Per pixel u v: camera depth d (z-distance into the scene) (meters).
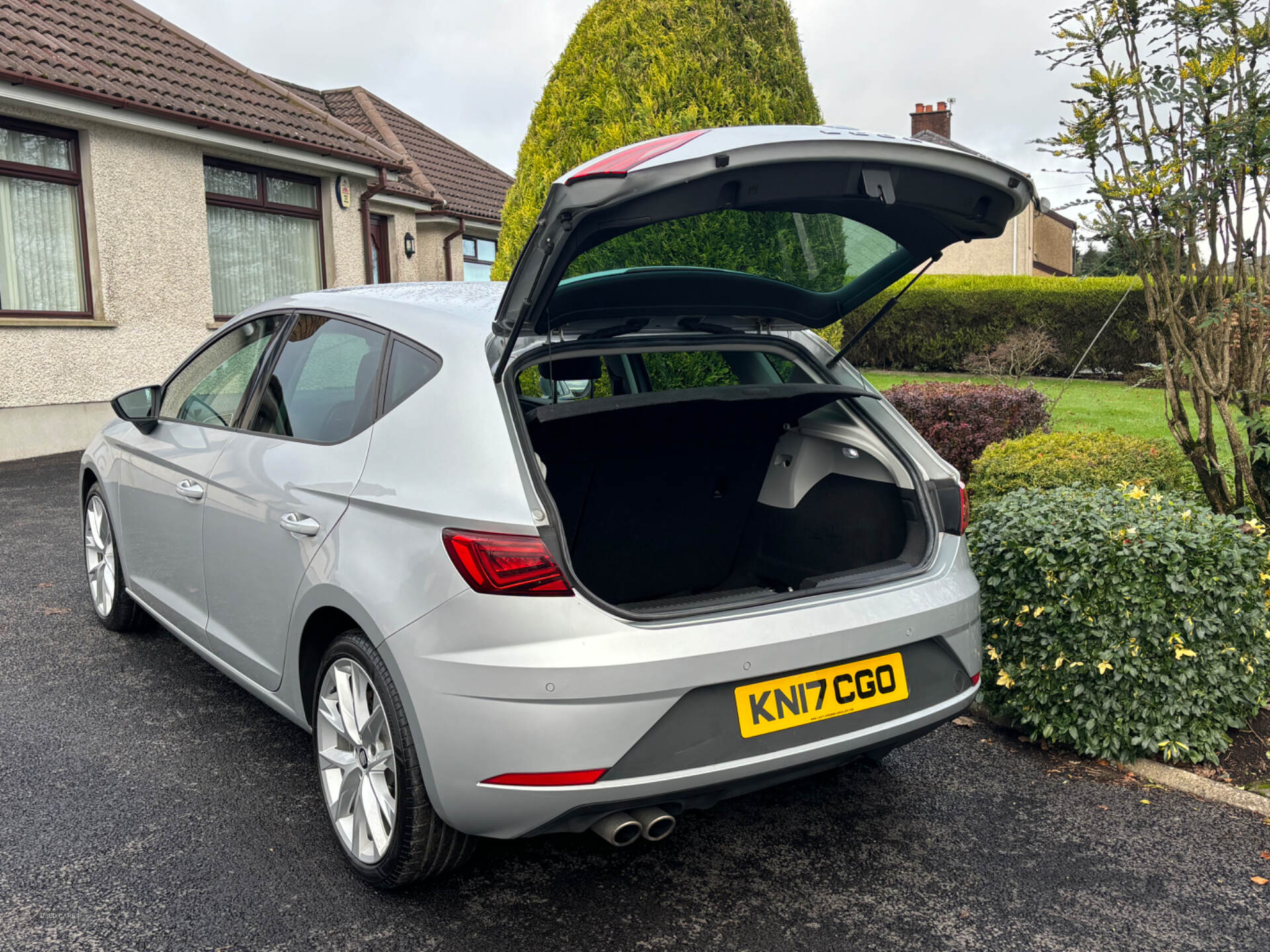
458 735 2.26
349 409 2.86
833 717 2.48
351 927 2.47
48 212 10.54
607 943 2.42
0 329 9.92
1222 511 4.64
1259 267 4.33
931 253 2.85
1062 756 3.54
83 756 3.41
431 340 2.70
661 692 2.25
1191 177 4.29
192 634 3.69
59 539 6.57
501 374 2.49
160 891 2.60
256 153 12.47
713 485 3.35
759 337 3.16
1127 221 4.44
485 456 2.38
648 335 2.95
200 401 3.75
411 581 2.37
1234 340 4.62
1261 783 3.29
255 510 3.04
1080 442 5.14
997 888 2.67
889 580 2.72
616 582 3.35
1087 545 3.41
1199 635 3.31
